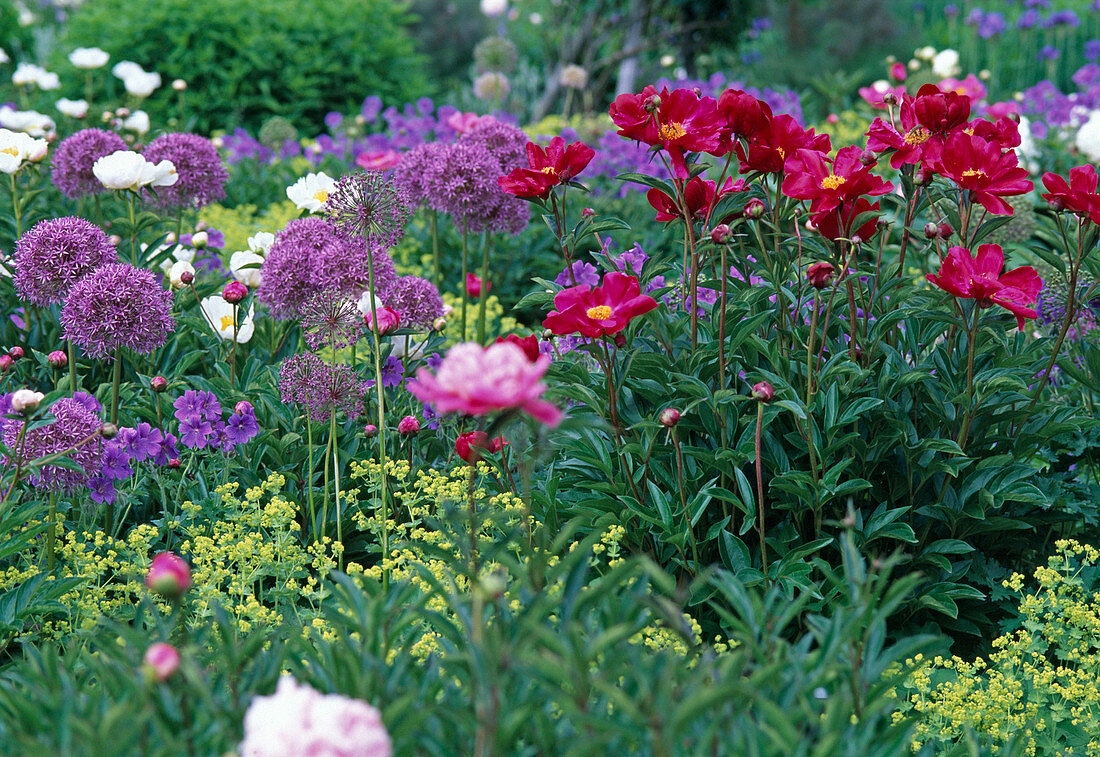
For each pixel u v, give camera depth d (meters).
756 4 11.28
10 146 4.10
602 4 10.35
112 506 3.26
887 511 2.86
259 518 3.00
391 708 1.53
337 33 9.70
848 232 2.77
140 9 9.38
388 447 3.61
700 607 2.96
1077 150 6.41
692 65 11.46
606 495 3.09
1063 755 2.59
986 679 2.89
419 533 2.95
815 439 2.84
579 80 8.66
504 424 1.60
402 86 10.14
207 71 9.17
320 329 3.21
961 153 2.80
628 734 1.51
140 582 2.88
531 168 3.04
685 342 3.15
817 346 3.12
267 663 1.95
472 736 1.68
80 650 2.30
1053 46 12.59
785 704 1.79
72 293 3.13
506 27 14.15
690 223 2.88
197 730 1.63
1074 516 3.14
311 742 1.30
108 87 9.10
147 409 3.56
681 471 2.74
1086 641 2.82
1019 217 4.98
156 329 3.20
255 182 7.14
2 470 2.81
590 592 1.65
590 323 2.51
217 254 5.04
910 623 3.02
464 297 4.42
